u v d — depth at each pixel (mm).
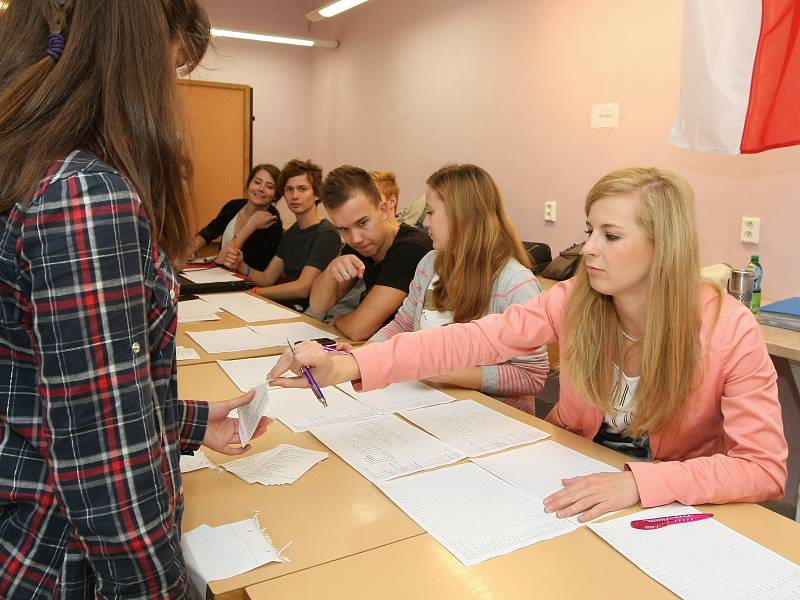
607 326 1305
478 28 4152
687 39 2551
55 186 612
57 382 612
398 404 1501
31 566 688
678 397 1194
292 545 917
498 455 1227
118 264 628
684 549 914
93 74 676
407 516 1000
